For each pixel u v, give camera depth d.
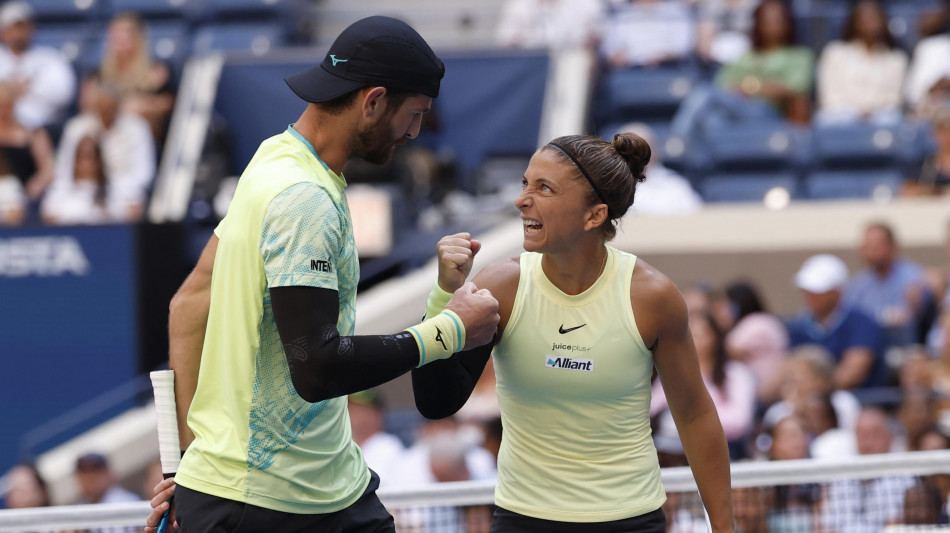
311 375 7.07
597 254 8.14
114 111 26.28
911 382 19.39
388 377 7.30
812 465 11.14
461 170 27.80
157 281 21.28
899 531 12.23
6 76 28.80
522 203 7.96
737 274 23.47
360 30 7.58
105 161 25.83
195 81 27.88
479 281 8.26
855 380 20.53
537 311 8.12
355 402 17.55
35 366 21.14
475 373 8.48
